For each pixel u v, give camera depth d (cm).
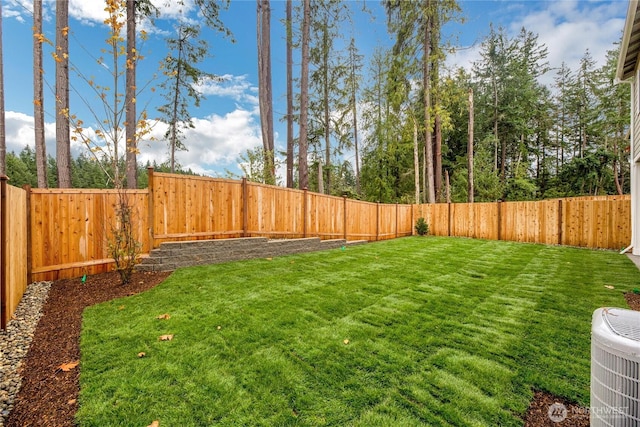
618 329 145
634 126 735
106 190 534
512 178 1989
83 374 228
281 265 609
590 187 1964
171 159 1659
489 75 2258
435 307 367
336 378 221
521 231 1040
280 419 181
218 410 189
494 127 2219
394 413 184
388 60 1566
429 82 1396
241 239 665
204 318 330
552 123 2447
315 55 1620
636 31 587
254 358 249
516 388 208
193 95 1641
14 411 190
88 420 182
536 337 284
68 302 385
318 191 1847
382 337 286
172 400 199
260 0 1255
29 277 453
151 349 264
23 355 257
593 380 151
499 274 543
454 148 2433
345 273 545
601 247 868
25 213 436
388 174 2078
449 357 248
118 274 518
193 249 588
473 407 189
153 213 573
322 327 308
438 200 1570
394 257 720
